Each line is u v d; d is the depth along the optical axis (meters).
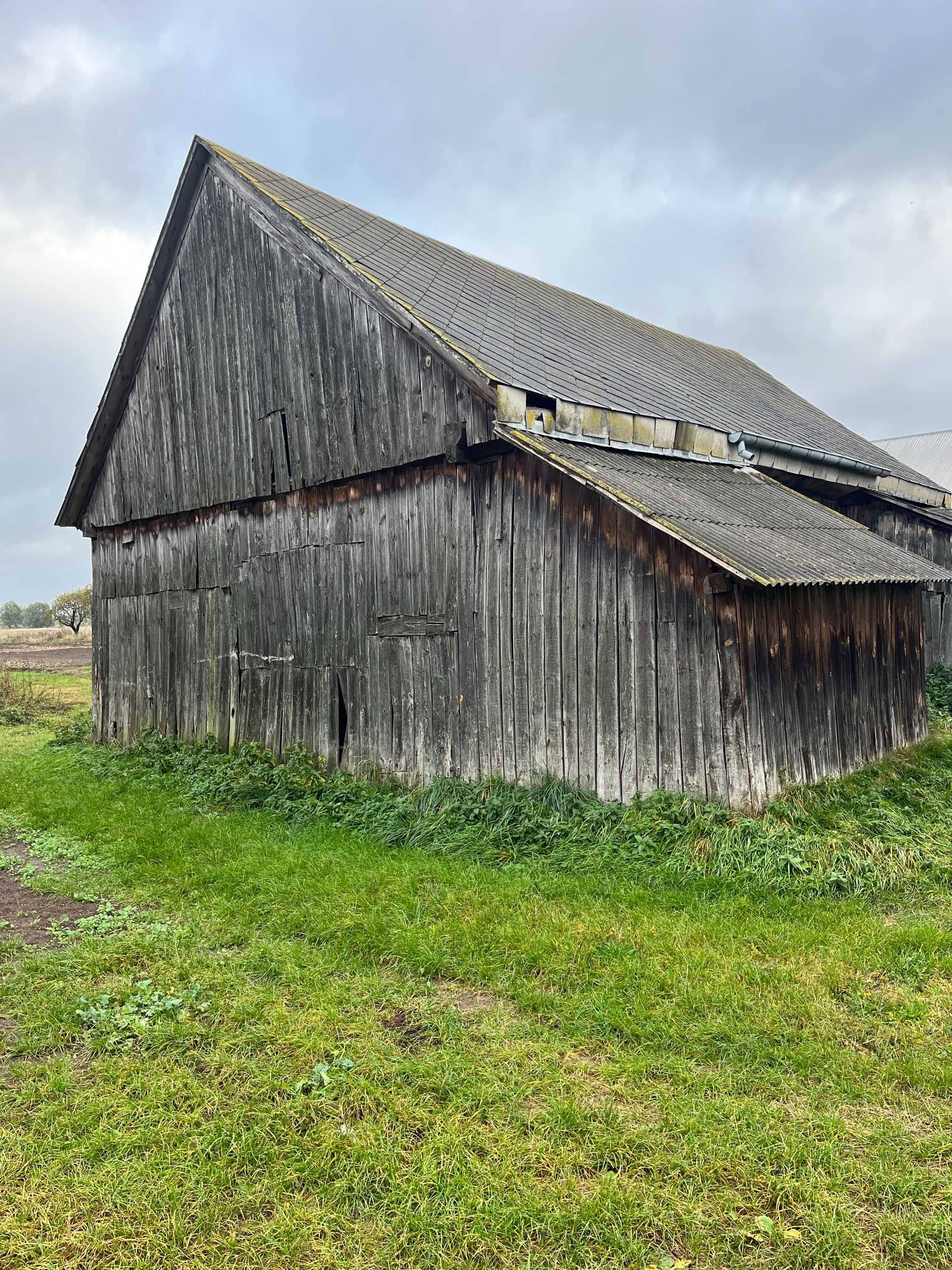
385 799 8.67
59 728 16.77
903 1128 3.33
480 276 12.23
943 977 4.54
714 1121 3.35
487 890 6.00
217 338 11.20
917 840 6.53
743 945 4.93
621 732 7.27
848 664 8.29
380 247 10.51
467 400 7.99
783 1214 2.89
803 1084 3.64
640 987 4.43
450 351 7.80
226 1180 3.07
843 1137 3.26
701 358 16.78
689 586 6.83
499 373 7.67
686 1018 4.14
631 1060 3.77
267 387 10.49
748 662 6.61
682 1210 2.89
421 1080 3.65
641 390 9.94
